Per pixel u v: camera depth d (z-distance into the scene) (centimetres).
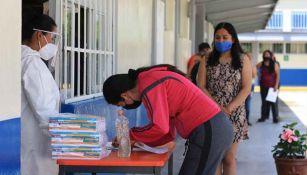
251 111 1777
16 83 349
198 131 397
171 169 444
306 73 3769
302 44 3772
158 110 383
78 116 384
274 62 1416
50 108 396
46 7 507
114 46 690
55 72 488
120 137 397
